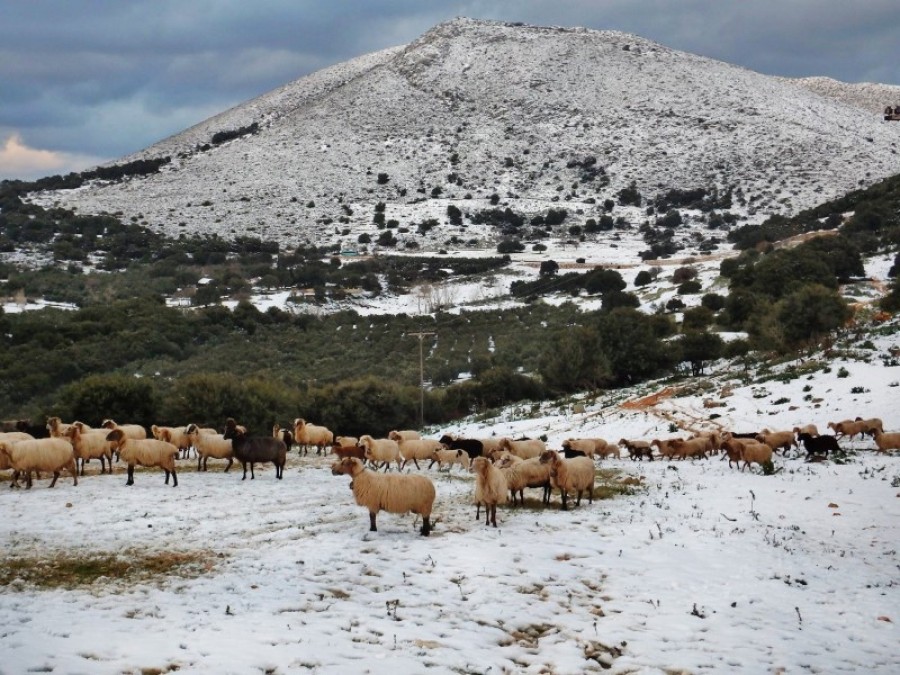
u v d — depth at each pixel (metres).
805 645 10.32
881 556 14.56
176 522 16.77
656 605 11.73
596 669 9.59
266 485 22.31
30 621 10.30
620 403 47.19
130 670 8.73
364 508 18.45
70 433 23.14
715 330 72.56
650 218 193.12
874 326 51.62
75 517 17.17
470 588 12.21
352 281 119.19
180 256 142.75
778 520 17.14
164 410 47.06
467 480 23.77
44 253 140.62
